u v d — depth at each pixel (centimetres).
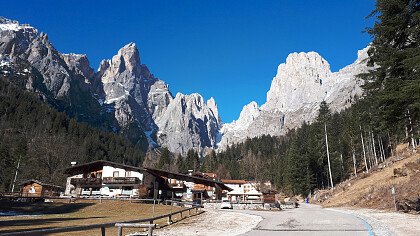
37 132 13862
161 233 1964
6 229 2255
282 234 1747
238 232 1923
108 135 19925
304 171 9612
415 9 1773
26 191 6322
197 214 3594
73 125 17238
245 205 4988
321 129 10362
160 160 14925
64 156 10350
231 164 16125
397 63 1789
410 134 1883
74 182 6488
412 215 2509
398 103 1767
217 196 6819
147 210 4228
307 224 2233
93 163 6531
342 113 14250
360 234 1636
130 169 6381
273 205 4859
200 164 15950
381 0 1786
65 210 4216
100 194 6316
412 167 4212
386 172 5341
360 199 4556
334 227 1983
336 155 9825
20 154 9106
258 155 17712
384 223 2052
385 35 1850
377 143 9550
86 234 2028
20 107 16300
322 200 6831
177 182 6650
